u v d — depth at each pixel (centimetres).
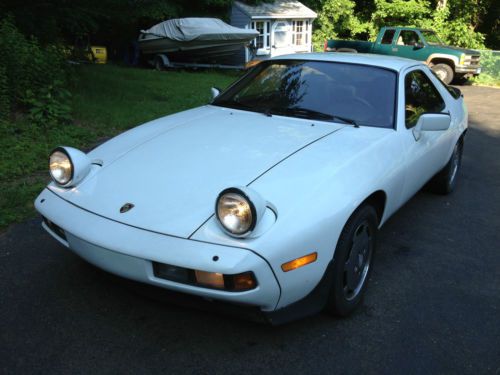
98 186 270
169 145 304
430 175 421
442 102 454
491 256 377
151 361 242
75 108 785
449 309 300
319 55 405
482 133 884
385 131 331
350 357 252
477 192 535
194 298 240
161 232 231
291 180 255
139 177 270
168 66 1805
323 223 242
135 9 1073
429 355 256
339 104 351
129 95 979
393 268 351
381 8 2409
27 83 703
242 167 268
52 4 858
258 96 380
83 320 272
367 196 273
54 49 845
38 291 299
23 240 364
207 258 217
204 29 1739
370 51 1861
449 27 2359
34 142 607
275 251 222
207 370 238
